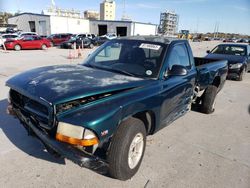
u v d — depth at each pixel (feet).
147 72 11.95
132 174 10.21
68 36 104.17
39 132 9.11
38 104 9.22
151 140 14.01
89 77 10.71
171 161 11.84
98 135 8.22
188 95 15.14
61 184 9.61
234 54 38.81
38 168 10.53
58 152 8.57
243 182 10.52
